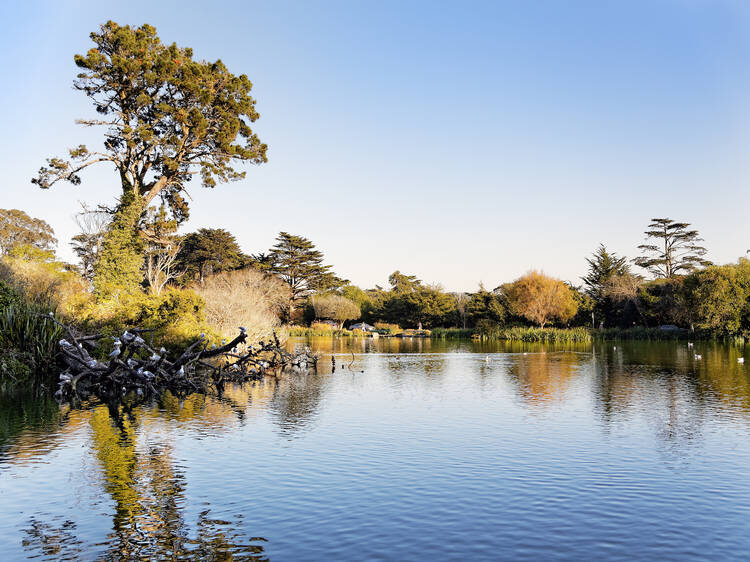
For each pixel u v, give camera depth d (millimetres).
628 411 18797
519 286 77875
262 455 13016
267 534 8508
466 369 33688
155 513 9344
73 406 19484
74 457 12719
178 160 42875
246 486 10758
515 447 13938
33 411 18438
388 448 13766
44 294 32406
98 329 30031
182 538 8344
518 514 9438
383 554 7828
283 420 17281
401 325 104938
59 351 26469
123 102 41156
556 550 8023
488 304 85938
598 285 84812
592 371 31469
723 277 57906
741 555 7879
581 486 10891
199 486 10742
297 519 9133
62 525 8820
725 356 40656
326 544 8156
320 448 13758
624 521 9148
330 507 9695
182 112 40844
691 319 61156
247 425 16453
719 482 11172
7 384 23844
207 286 52312
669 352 45156
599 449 13727
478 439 14789
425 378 28875
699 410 18875
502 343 65688
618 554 7895
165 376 23641
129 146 39656
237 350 33938
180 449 13547
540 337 68875
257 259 97125
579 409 19234
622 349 49969
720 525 8984
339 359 41812
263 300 49781
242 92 45469
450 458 12859
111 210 41781
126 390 22766
